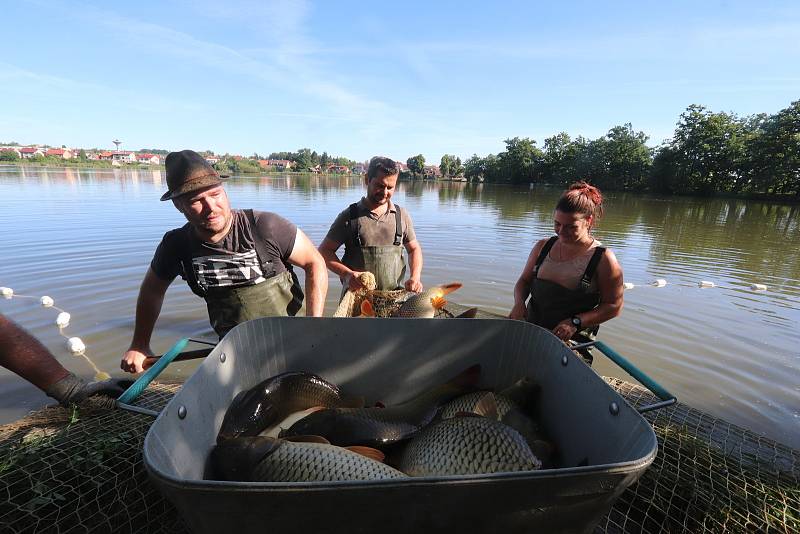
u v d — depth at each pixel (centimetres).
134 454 232
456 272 774
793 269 851
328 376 246
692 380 422
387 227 485
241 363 216
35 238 934
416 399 236
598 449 168
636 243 1128
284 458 175
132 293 614
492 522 123
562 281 362
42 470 215
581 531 133
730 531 202
